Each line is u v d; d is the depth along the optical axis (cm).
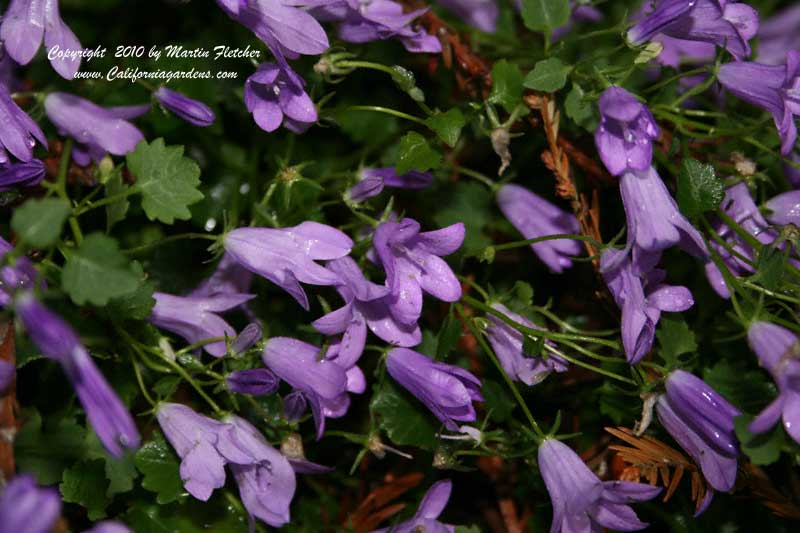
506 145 45
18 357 43
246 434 44
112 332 44
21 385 45
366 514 46
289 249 44
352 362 43
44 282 42
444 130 45
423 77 49
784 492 45
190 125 48
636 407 45
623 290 44
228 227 44
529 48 49
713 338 47
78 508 45
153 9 49
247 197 47
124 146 45
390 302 44
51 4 43
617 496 43
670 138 46
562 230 47
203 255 47
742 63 44
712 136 45
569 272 48
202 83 47
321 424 43
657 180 44
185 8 49
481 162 49
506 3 50
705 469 43
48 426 44
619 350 45
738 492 46
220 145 48
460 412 44
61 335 39
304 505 46
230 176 48
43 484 44
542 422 47
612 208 47
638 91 46
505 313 45
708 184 44
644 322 43
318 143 49
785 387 42
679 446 45
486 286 48
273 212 45
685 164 44
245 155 48
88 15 49
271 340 44
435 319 47
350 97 49
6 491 39
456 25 49
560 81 45
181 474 43
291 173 45
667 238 43
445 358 46
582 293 47
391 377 46
